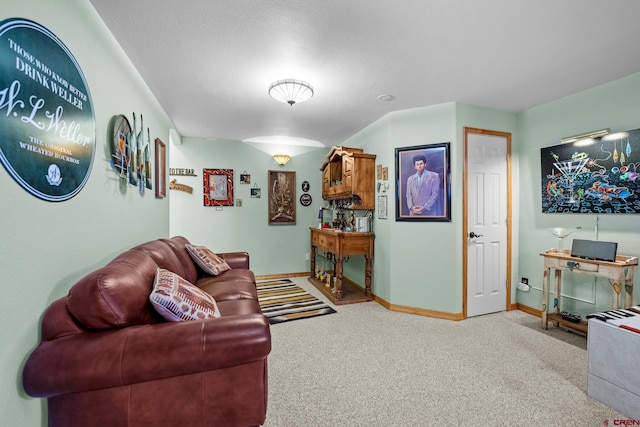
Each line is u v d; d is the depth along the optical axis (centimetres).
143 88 250
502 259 330
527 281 327
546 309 278
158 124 305
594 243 246
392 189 337
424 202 320
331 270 494
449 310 309
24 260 105
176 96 289
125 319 116
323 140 485
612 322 172
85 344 107
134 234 224
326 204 525
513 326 287
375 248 373
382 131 356
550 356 226
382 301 353
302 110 332
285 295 394
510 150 331
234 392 122
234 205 474
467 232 312
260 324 122
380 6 160
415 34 186
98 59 164
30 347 108
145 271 149
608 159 251
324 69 234
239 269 312
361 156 368
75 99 138
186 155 449
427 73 241
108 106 177
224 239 469
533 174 319
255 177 486
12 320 100
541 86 265
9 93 97
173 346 112
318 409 166
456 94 284
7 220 97
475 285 317
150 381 114
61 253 127
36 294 111
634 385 158
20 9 102
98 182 163
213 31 183
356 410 165
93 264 156
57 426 109
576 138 272
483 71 237
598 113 261
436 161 313
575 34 186
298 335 266
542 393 181
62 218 127
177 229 446
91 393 109
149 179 266
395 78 250
